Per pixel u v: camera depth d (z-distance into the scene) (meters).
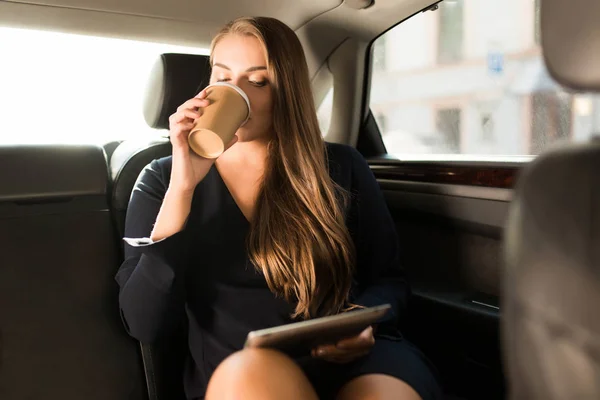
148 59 1.59
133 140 1.47
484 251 1.44
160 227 1.06
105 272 1.26
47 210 1.22
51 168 1.22
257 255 1.13
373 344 1.03
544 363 0.51
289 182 1.19
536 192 0.52
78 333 1.21
